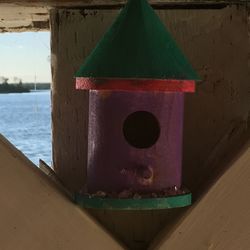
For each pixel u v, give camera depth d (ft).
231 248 2.77
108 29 2.82
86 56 3.15
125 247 2.82
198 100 3.10
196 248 2.77
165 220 3.04
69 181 3.20
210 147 3.09
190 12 3.10
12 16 3.50
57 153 3.23
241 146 2.95
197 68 3.10
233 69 3.08
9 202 2.71
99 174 2.68
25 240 2.72
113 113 2.63
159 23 2.63
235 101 3.09
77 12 3.15
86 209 2.89
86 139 3.16
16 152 2.80
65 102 3.20
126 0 3.00
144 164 2.63
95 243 2.75
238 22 3.08
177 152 2.71
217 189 2.76
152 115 2.63
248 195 2.75
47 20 3.68
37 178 2.72
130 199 2.53
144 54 2.48
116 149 2.63
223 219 2.76
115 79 2.46
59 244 2.73
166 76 2.45
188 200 2.65
